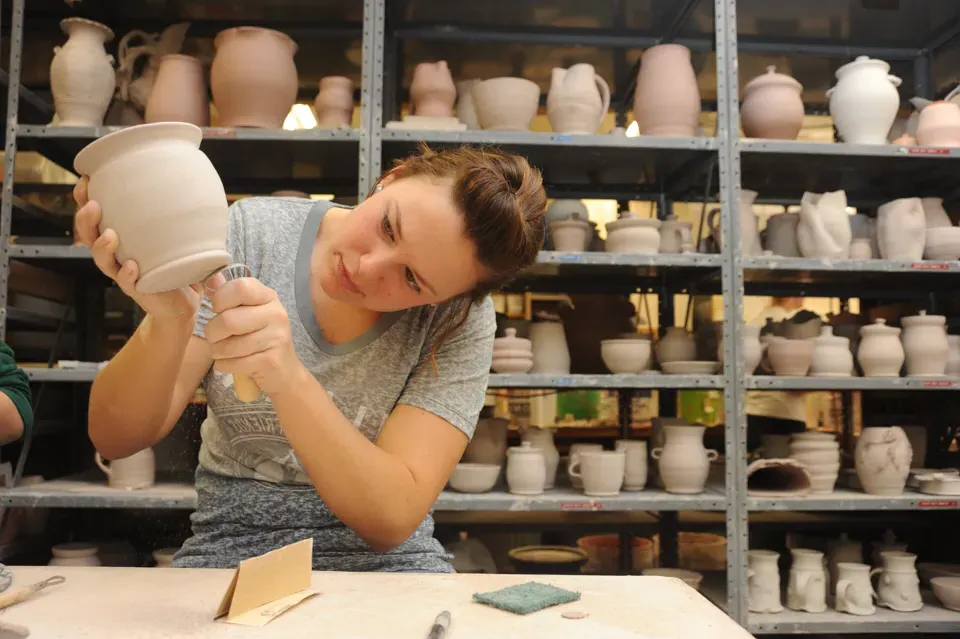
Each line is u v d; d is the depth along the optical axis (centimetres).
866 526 272
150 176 62
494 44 274
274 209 107
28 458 238
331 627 61
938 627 211
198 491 105
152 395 84
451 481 216
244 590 63
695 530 262
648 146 222
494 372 221
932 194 279
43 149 231
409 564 100
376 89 212
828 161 241
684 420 241
